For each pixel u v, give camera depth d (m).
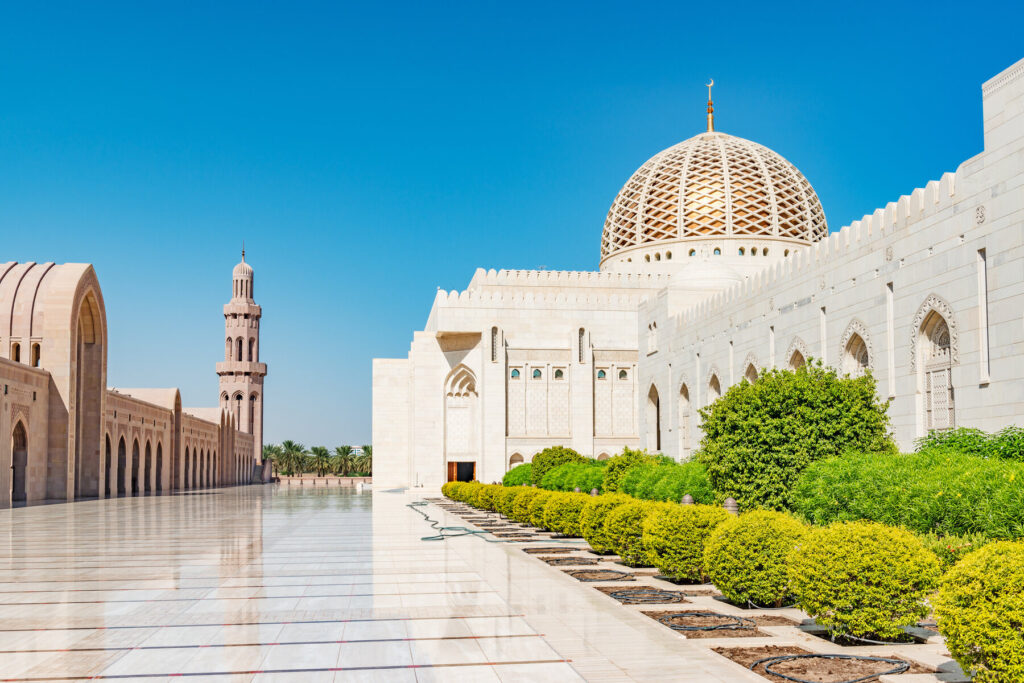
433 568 19.00
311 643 11.27
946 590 8.92
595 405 66.56
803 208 77.38
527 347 66.12
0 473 45.38
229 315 122.12
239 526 31.62
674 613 13.54
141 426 68.38
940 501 15.68
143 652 10.76
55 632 11.96
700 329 48.12
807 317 35.66
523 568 19.02
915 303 28.02
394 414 84.12
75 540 25.77
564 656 10.62
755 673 9.88
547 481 42.81
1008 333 23.47
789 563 12.38
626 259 78.31
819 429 22.67
